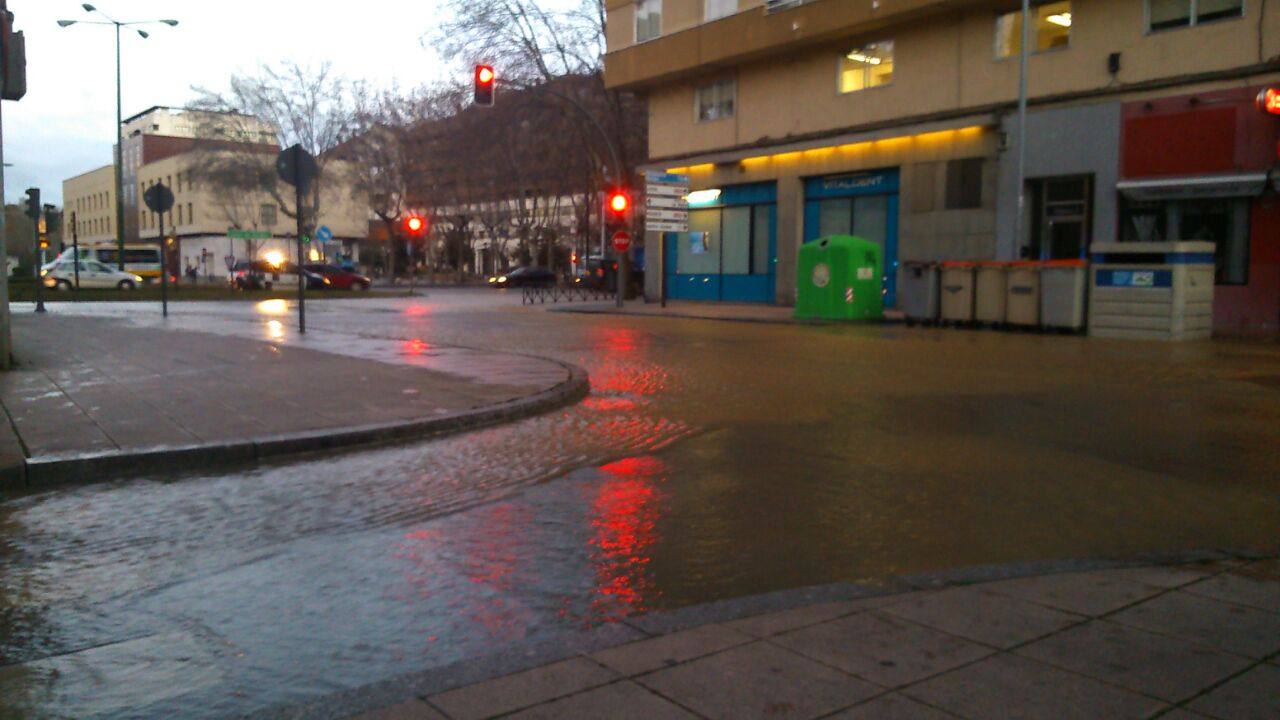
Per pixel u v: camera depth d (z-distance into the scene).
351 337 15.84
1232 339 16.86
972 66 22.70
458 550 4.80
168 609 3.97
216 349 13.45
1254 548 4.70
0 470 6.02
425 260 96.19
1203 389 10.54
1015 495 5.89
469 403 8.88
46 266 42.97
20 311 24.86
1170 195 19.03
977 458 6.97
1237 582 4.02
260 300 36.03
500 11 35.59
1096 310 17.56
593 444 7.58
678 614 3.64
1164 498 5.80
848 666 3.12
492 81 24.39
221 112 59.53
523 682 3.01
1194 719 2.75
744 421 8.62
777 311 25.72
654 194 27.09
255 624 3.80
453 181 65.25
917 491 6.00
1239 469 6.59
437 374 10.95
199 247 80.62
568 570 4.48
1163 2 19.16
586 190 46.78
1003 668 3.11
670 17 29.86
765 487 6.12
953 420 8.61
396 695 2.93
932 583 4.01
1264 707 2.83
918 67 23.88
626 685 2.98
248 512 5.54
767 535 5.05
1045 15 21.23
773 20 26.16
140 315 23.11
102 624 3.81
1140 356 14.03
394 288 58.19
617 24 32.03
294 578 4.36
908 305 20.73
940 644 3.31
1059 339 17.05
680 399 9.98
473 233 89.56
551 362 12.17
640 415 8.97
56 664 3.43
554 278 58.31
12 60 10.01
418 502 5.77
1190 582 4.02
